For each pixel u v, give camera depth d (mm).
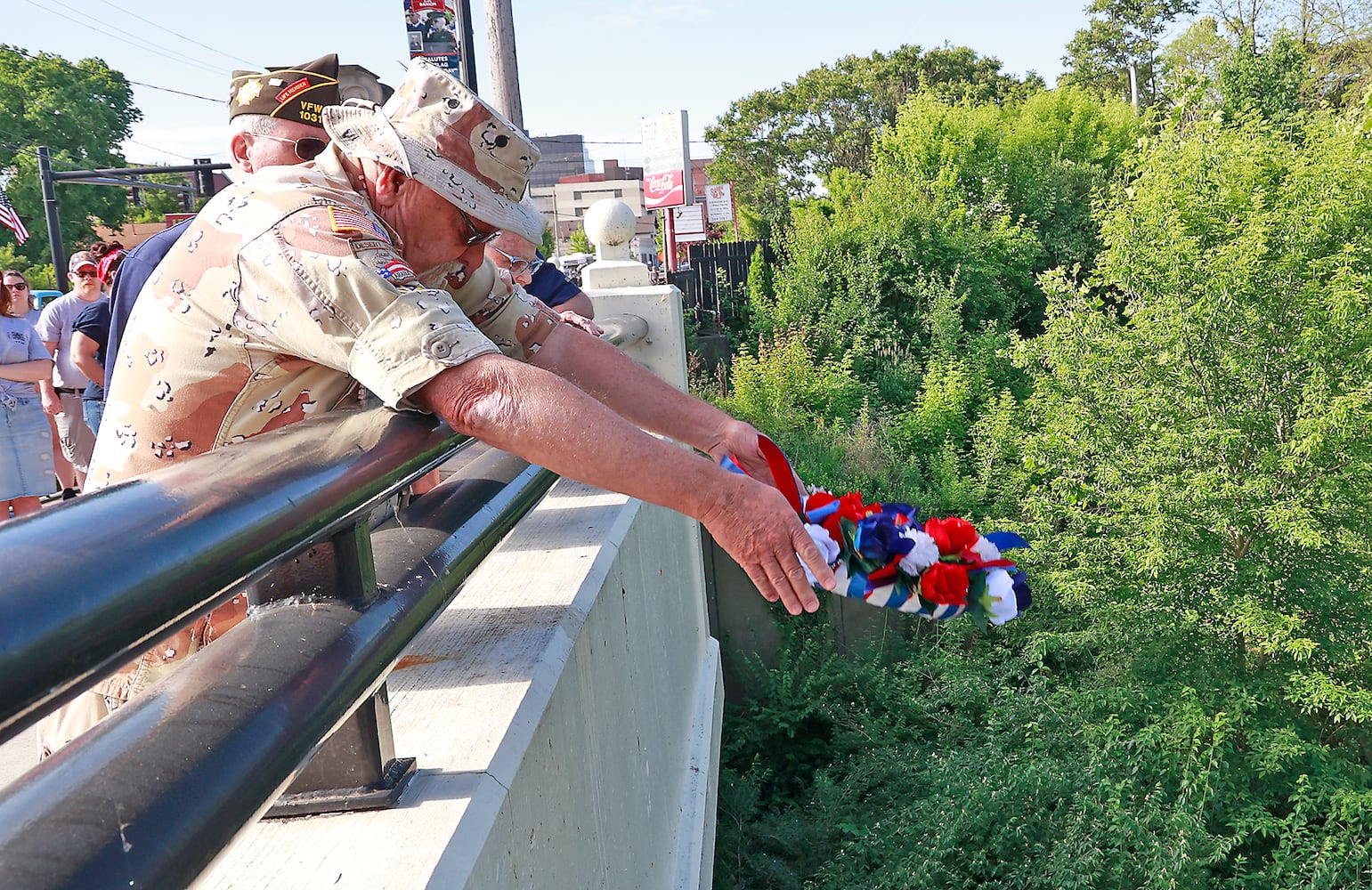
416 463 1109
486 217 1283
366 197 1309
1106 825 5508
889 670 7980
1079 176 17156
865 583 1308
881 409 12164
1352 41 28797
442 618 1611
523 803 1211
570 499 2516
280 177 1182
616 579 2070
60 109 47875
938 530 1336
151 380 1207
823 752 7543
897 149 17359
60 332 5414
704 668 4582
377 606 1024
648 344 4277
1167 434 7492
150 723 697
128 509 649
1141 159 8758
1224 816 6129
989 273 14508
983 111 17375
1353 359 7191
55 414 5543
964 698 7191
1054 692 7312
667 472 1046
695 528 4695
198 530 679
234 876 932
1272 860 6012
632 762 2117
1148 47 48125
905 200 14648
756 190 45719
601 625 1854
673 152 15195
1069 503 8078
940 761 6301
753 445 1610
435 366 1032
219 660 829
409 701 1288
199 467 794
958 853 5668
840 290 14383
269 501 789
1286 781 6355
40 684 488
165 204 53250
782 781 7477
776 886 5895
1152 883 5184
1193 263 7633
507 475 1691
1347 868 5617
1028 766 5941
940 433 11492
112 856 550
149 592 594
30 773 621
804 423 11180
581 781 1579
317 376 1254
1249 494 7070
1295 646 6539
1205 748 6457
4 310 5281
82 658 525
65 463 6102
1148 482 7609
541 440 1028
